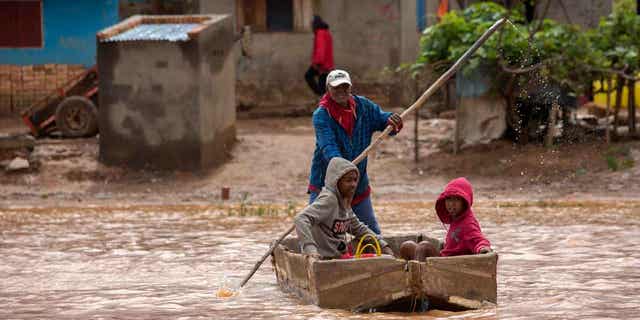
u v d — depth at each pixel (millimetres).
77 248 29297
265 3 61281
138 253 28156
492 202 39094
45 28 61781
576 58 45125
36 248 29375
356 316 18172
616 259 25422
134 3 61344
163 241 30578
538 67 43906
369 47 61594
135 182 45781
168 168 46844
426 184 43938
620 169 43125
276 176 46281
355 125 22484
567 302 19422
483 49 44719
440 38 46656
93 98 52781
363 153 21656
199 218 36562
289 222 35031
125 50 46781
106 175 46438
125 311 19422
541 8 61094
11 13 61688
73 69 62000
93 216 37500
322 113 22359
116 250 28797
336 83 21891
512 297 20125
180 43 46188
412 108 22156
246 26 57438
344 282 18766
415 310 18812
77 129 51875
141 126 46875
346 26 61438
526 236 30141
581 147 46281
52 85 62031
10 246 29859
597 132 48500
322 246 20500
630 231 30797
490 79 46250
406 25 60750
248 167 47500
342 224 20609
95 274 24578
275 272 22500
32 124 52312
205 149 46969
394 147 49781
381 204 39625
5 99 61969
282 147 50281
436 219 34938
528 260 25484
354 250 21781
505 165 44812
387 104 61625
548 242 28781
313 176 22734
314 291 19125
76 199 42688
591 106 57219
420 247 20000
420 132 52469
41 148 49188
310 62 61656
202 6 60594
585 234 30312
